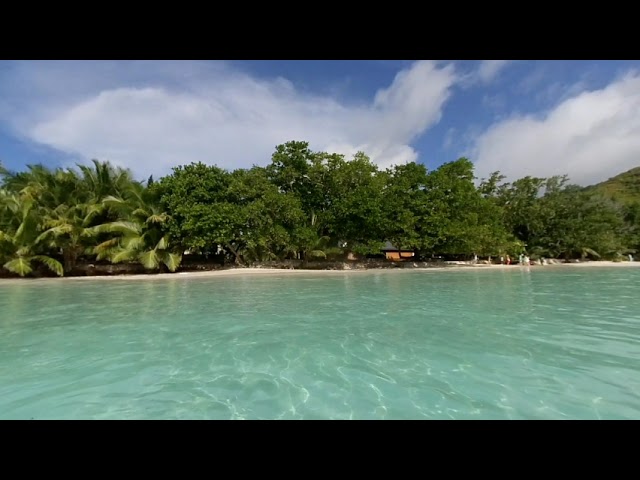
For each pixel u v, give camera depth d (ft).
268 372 14.02
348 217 82.99
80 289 43.91
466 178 103.55
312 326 21.91
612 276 60.49
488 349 16.72
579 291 39.32
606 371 13.65
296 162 86.79
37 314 26.50
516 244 104.68
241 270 76.18
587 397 11.34
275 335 19.72
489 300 32.65
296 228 78.43
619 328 20.93
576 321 22.99
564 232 114.42
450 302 31.55
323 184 88.07
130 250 68.39
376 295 36.73
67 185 74.43
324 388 12.37
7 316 25.73
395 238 86.69
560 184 123.75
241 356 16.03
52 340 18.84
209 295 37.42
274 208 76.18
